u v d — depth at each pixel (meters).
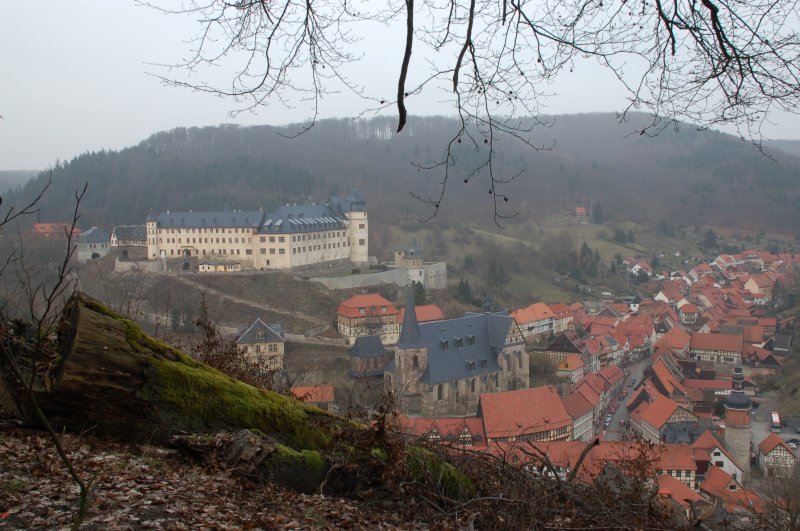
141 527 6.53
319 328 89.50
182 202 162.62
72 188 158.62
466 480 10.24
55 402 8.27
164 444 8.92
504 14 7.03
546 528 8.79
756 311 119.88
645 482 11.50
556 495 10.16
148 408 8.76
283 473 8.93
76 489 7.12
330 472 9.21
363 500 9.27
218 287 94.69
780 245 175.50
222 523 7.09
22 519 6.37
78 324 8.34
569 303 117.75
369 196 171.50
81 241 109.81
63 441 8.20
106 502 6.91
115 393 8.50
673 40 6.83
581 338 93.25
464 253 138.62
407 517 9.00
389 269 114.38
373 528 8.23
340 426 10.21
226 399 9.30
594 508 9.83
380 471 9.55
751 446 60.25
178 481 7.91
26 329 8.45
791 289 122.69
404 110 6.79
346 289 101.88
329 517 8.21
